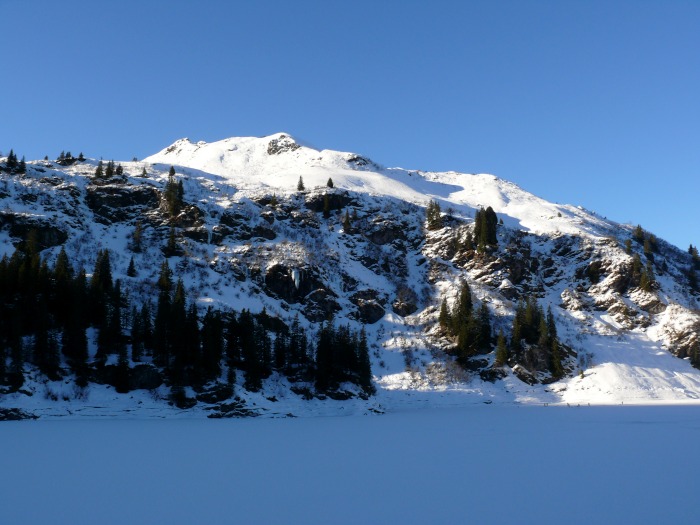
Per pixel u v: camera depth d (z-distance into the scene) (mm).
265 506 28781
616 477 35406
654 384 104188
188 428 62156
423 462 40875
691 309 128625
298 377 90562
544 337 110250
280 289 120500
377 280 135875
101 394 74250
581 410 84750
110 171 148500
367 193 169750
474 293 127125
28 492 31594
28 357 74188
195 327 81625
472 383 104688
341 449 47156
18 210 118688
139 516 27078
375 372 106125
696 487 32625
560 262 145500
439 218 156375
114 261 115188
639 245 162000
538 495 30922
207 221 135500
